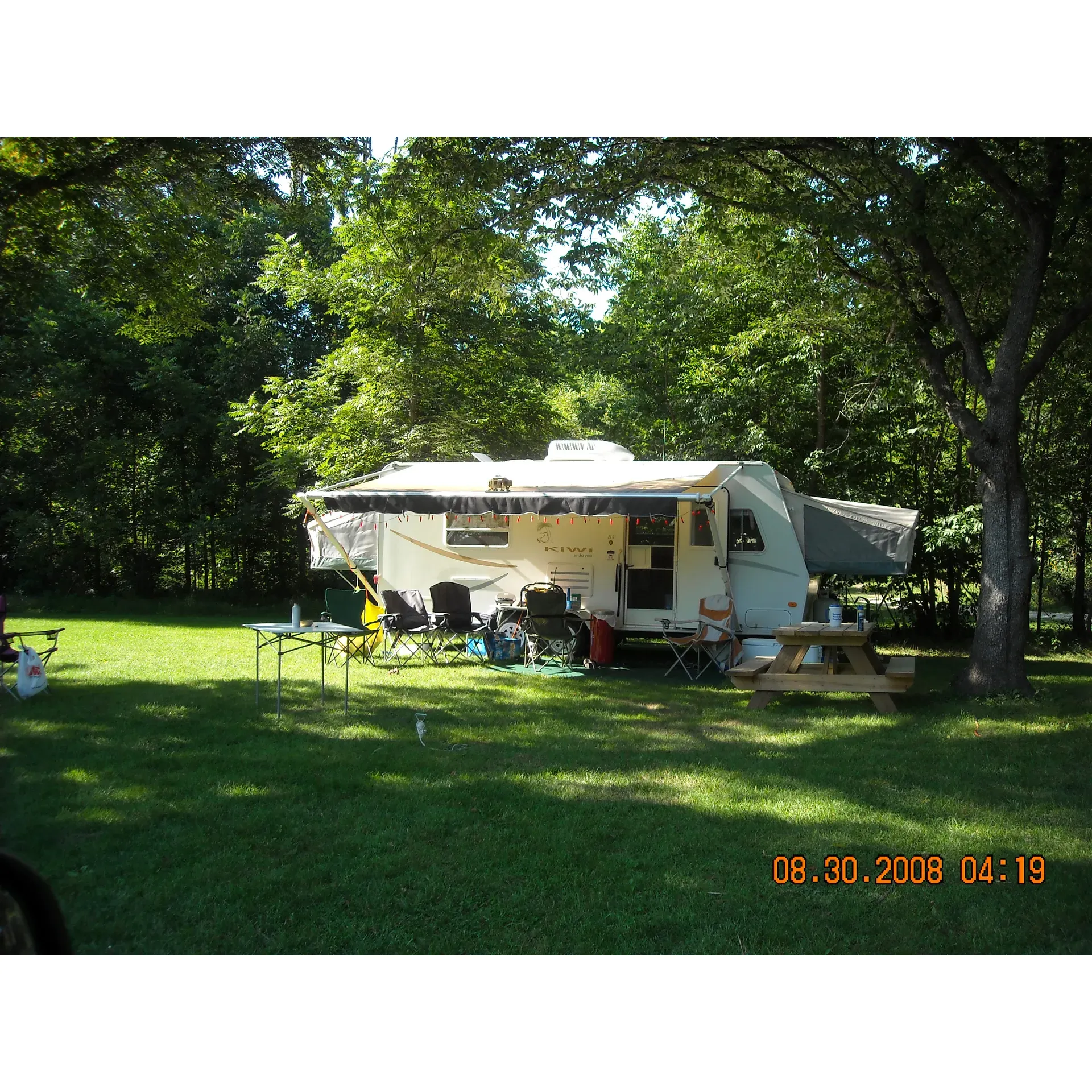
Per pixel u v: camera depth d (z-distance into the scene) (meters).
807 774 6.38
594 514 9.72
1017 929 3.93
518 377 19.77
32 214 11.29
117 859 4.61
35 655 8.97
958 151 9.51
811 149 10.66
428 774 6.29
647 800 5.73
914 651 14.59
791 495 11.49
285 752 6.79
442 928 3.93
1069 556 15.93
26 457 22.25
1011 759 6.80
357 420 17.83
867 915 4.07
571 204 10.32
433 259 11.81
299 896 4.19
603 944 3.80
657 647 13.91
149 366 21.64
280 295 22.95
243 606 22.44
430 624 11.31
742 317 17.45
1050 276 10.77
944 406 10.40
